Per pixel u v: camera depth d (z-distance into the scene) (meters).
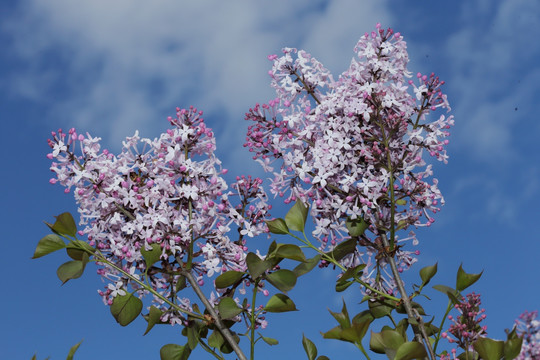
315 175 3.54
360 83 3.55
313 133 3.62
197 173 3.31
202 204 3.27
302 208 3.38
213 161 3.37
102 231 3.29
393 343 3.06
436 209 3.46
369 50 3.52
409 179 3.53
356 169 3.42
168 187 3.24
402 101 3.51
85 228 3.29
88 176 3.20
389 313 3.53
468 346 3.04
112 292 3.20
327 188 3.56
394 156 3.46
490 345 2.80
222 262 3.36
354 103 3.42
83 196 3.24
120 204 3.31
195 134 3.37
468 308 3.07
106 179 3.27
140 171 3.39
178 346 3.37
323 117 3.58
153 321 3.14
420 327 3.22
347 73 3.61
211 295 3.36
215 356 3.23
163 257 3.27
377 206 3.44
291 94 3.66
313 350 3.42
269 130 3.60
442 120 3.48
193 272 3.37
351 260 3.55
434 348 3.16
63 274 3.13
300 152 3.56
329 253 3.41
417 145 3.47
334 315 3.27
